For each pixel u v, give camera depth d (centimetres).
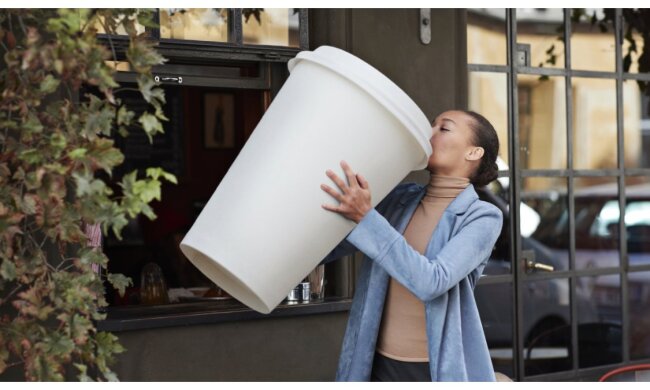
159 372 352
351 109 242
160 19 361
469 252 258
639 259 497
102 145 220
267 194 239
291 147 242
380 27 403
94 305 243
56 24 207
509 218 458
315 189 241
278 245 240
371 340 270
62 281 236
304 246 244
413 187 289
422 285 247
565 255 475
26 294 229
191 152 615
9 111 232
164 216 602
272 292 246
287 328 380
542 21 466
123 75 357
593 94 482
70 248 323
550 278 470
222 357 365
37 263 238
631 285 495
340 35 394
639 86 495
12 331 236
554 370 471
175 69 370
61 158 222
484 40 450
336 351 392
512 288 458
